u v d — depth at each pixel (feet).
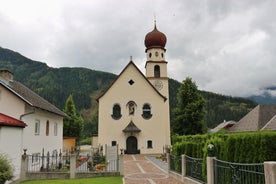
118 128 128.47
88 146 235.61
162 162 92.27
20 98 63.77
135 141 128.26
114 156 82.79
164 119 131.23
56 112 86.17
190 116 137.28
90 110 486.79
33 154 69.62
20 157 57.93
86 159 83.82
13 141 54.80
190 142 53.93
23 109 64.03
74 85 583.17
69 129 171.22
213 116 425.28
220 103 475.72
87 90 571.28
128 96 131.13
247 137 33.71
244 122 119.03
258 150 31.94
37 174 58.65
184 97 142.92
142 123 129.49
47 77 585.22
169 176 59.82
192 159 47.78
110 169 67.00
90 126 356.79
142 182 51.78
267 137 31.32
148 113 130.82
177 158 56.03
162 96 132.05
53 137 89.51
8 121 53.47
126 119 129.29
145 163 88.84
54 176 58.85
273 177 23.32
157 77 152.35
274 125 82.84
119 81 132.26
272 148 31.09
